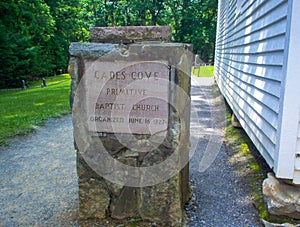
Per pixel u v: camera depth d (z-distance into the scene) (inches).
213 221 85.8
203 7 1013.8
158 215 81.8
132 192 82.4
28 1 644.1
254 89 127.0
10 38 608.4
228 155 144.0
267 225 81.8
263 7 115.2
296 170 83.5
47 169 132.7
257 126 118.6
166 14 1058.7
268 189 86.7
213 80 434.3
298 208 80.7
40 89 506.0
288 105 81.4
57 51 893.2
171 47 72.8
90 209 84.8
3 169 133.0
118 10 1050.7
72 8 1002.7
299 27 77.7
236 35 195.5
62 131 202.2
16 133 191.3
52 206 96.9
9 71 606.9
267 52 106.2
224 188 108.7
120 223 83.0
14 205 98.3
